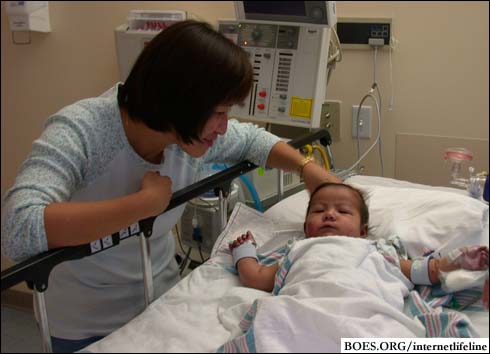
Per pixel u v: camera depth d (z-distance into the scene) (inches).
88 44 84.6
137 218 34.2
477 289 37.4
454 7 61.5
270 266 42.4
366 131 64.6
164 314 36.0
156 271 44.0
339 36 64.0
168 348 31.5
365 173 64.4
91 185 38.6
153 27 68.9
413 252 44.1
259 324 31.0
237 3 60.3
